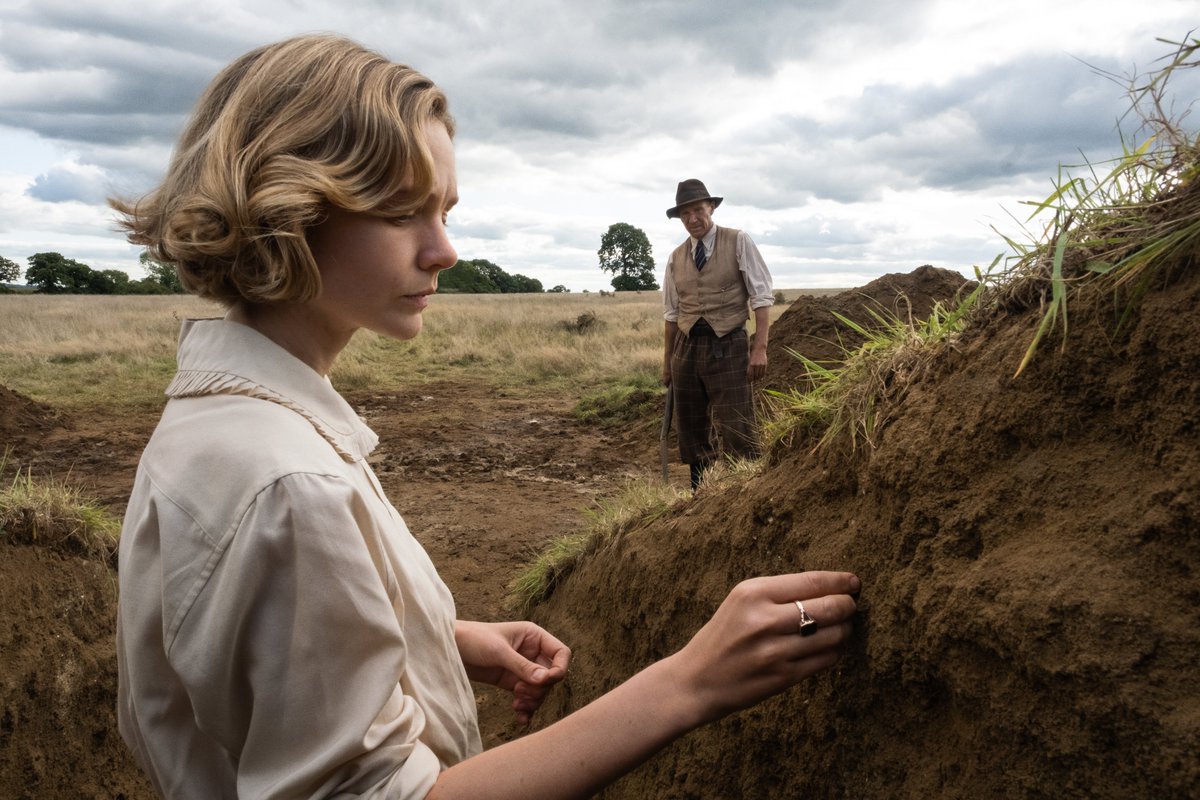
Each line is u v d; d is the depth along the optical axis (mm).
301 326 985
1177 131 1004
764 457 1900
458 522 5891
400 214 897
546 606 3344
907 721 1160
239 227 824
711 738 1604
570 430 9695
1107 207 1031
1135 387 944
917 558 1138
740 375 5316
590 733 861
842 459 1420
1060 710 903
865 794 1200
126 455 8469
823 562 1351
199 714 827
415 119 881
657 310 30812
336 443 939
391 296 931
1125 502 921
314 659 786
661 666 930
